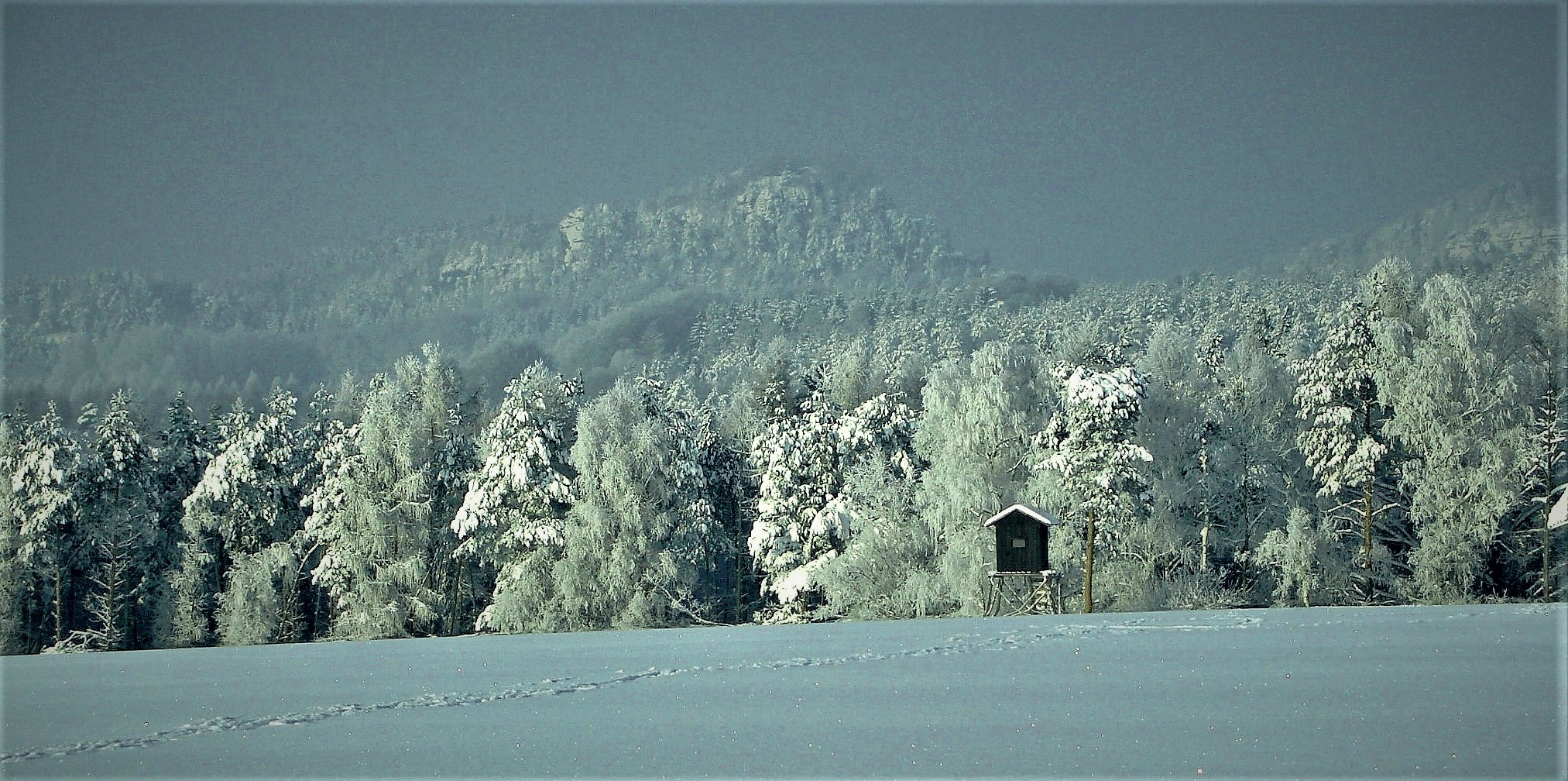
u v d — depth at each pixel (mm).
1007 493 105188
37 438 123500
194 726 36000
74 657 65062
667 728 34094
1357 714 34094
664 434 117438
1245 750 29719
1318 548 107688
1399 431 106562
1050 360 123125
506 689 43062
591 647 61562
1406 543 117062
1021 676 43844
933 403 109625
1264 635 56844
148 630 131250
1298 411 117062
